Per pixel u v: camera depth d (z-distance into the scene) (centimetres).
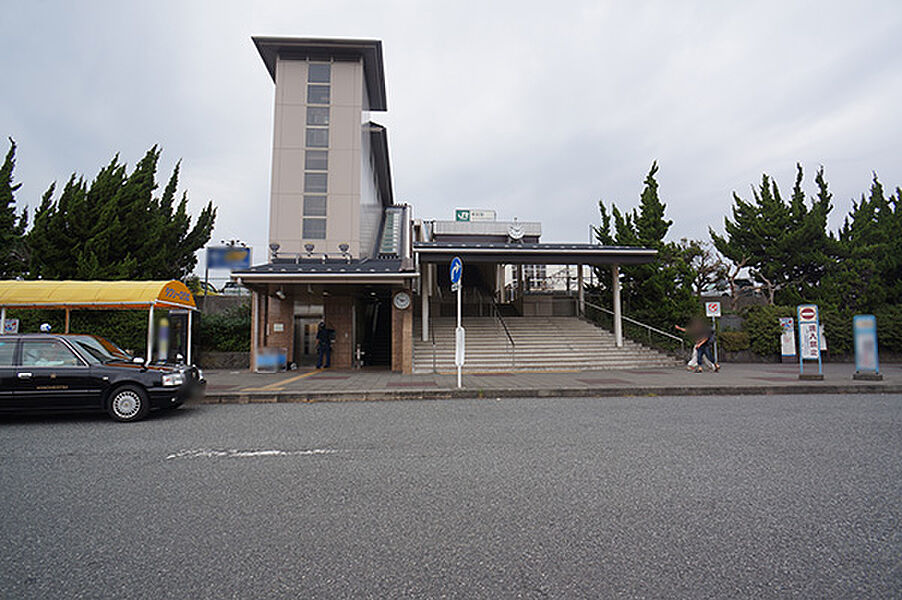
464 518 395
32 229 1706
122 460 571
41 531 371
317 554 333
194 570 311
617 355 1834
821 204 2684
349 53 2344
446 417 859
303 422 817
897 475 501
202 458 580
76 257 1708
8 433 734
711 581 295
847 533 363
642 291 2217
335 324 1903
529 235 3953
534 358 1764
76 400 820
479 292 3136
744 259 2611
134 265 1772
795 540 351
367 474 513
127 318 1703
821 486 467
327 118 2302
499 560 324
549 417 852
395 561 323
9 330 1362
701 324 1730
